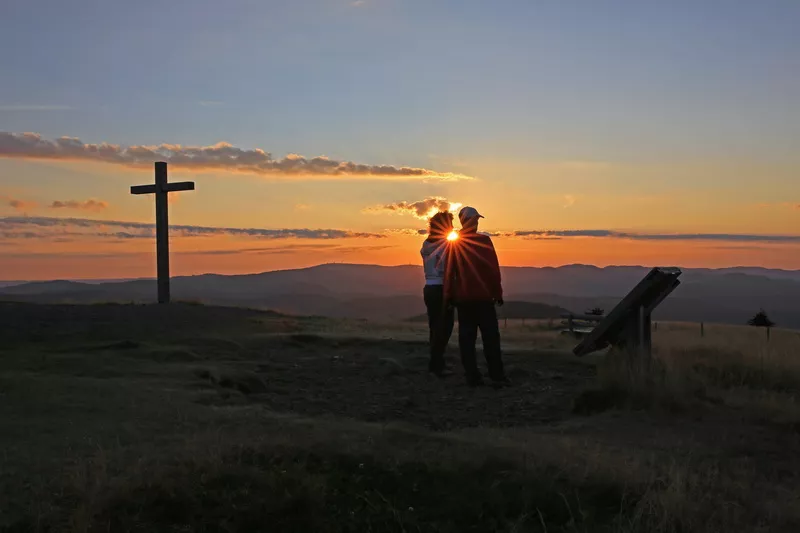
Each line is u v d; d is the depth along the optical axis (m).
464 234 9.31
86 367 8.86
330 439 5.43
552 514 4.36
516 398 8.46
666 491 4.51
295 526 4.12
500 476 4.79
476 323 9.28
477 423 7.33
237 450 5.04
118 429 5.88
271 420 6.44
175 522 4.11
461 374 9.97
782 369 9.49
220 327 13.66
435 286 10.13
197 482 4.49
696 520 4.22
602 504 4.51
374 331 15.23
